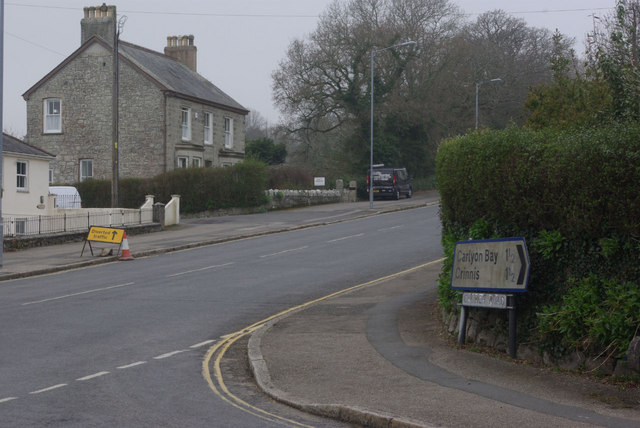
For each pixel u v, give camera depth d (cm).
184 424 684
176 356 1012
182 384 855
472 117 5472
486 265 939
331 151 6109
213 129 4550
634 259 763
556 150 836
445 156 1148
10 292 1650
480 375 825
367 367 891
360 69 5100
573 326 799
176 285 1708
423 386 788
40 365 945
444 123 5244
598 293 798
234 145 4809
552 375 807
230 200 3934
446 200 1156
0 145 2089
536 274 888
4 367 930
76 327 1216
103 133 4238
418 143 5672
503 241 905
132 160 4141
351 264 2011
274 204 4219
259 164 4025
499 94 5481
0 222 2066
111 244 2295
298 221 3425
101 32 4312
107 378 879
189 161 4253
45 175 3116
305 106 5097
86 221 2884
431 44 5112
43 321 1271
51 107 4350
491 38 6116
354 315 1267
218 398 791
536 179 857
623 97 1050
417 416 670
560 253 853
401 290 1538
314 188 4878
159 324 1248
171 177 3909
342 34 5025
